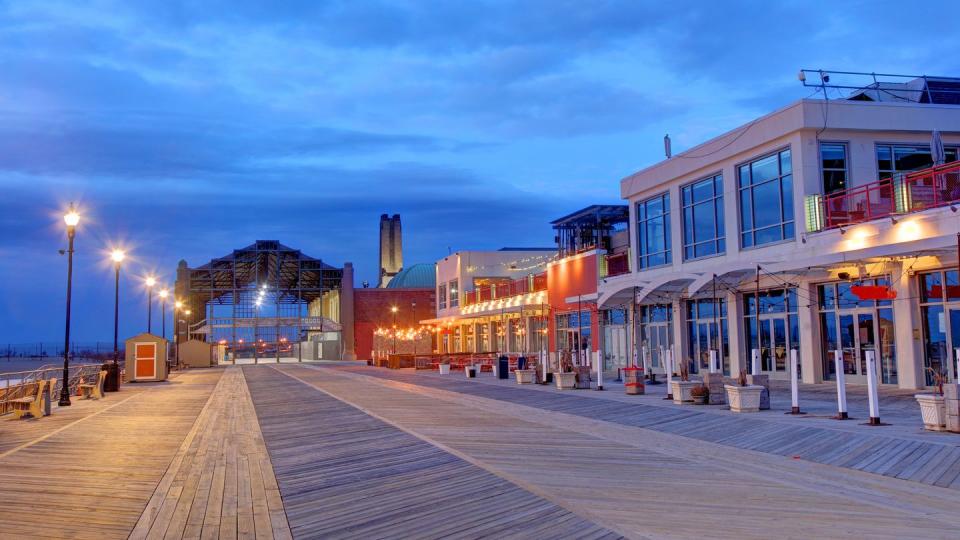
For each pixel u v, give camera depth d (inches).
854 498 328.8
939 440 446.3
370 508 329.4
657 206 1338.6
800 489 349.7
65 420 727.1
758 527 281.1
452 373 1604.3
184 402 952.3
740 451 463.8
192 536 289.1
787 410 637.3
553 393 940.0
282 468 439.8
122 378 1459.2
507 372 1322.6
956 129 975.0
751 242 1070.4
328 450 504.4
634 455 455.8
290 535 289.1
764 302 1060.5
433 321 2501.2
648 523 289.9
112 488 383.6
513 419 663.8
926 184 806.5
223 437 588.7
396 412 738.2
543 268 2197.3
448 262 2618.1
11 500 355.6
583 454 461.7
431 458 455.2
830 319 944.9
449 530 287.7
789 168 983.6
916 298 813.9
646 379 1090.1
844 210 911.7
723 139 1112.8
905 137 969.5
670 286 1058.1
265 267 3102.9
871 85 1074.1
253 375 1747.0
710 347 1175.0
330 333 2994.6
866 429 502.3
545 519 300.0
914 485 351.6
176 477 414.0
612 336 1471.5
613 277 1443.2
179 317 2856.8
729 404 663.1
